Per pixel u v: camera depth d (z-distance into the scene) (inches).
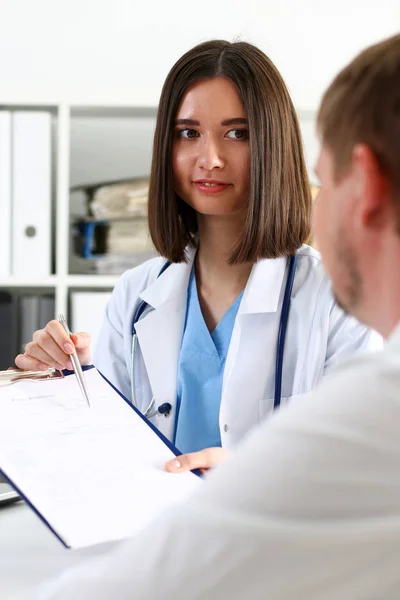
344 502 15.0
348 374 16.7
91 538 27.0
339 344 44.5
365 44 94.2
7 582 27.1
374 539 14.6
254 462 16.1
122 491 30.6
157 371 46.8
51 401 38.0
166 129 43.9
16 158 76.6
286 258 46.6
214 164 41.9
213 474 17.0
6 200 76.9
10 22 91.7
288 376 44.6
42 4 91.7
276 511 15.3
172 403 46.3
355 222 18.1
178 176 44.3
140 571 16.4
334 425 15.6
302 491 15.2
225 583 15.5
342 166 18.3
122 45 93.0
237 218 45.5
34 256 78.3
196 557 15.8
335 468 15.2
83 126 83.7
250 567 15.3
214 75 41.8
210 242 47.1
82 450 33.6
